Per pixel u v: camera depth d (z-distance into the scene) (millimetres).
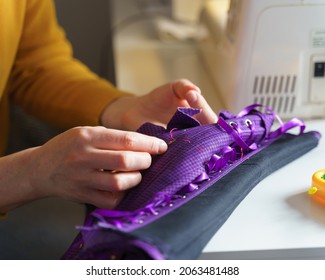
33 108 885
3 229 845
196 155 508
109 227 405
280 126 669
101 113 768
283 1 714
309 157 627
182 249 413
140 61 1099
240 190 509
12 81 925
